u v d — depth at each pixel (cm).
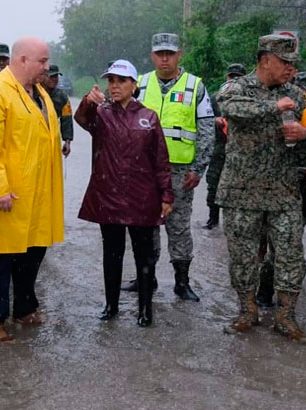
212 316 536
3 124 462
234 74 840
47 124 488
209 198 840
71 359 450
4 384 413
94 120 504
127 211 497
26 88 478
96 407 387
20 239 475
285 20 2255
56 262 677
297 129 454
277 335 495
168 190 504
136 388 410
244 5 2355
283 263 488
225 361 450
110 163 498
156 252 586
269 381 422
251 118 462
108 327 507
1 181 456
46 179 488
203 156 562
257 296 563
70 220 872
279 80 472
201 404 392
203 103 561
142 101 568
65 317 528
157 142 500
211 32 2033
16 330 500
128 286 599
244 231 491
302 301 574
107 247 516
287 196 483
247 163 481
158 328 507
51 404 389
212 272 659
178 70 573
